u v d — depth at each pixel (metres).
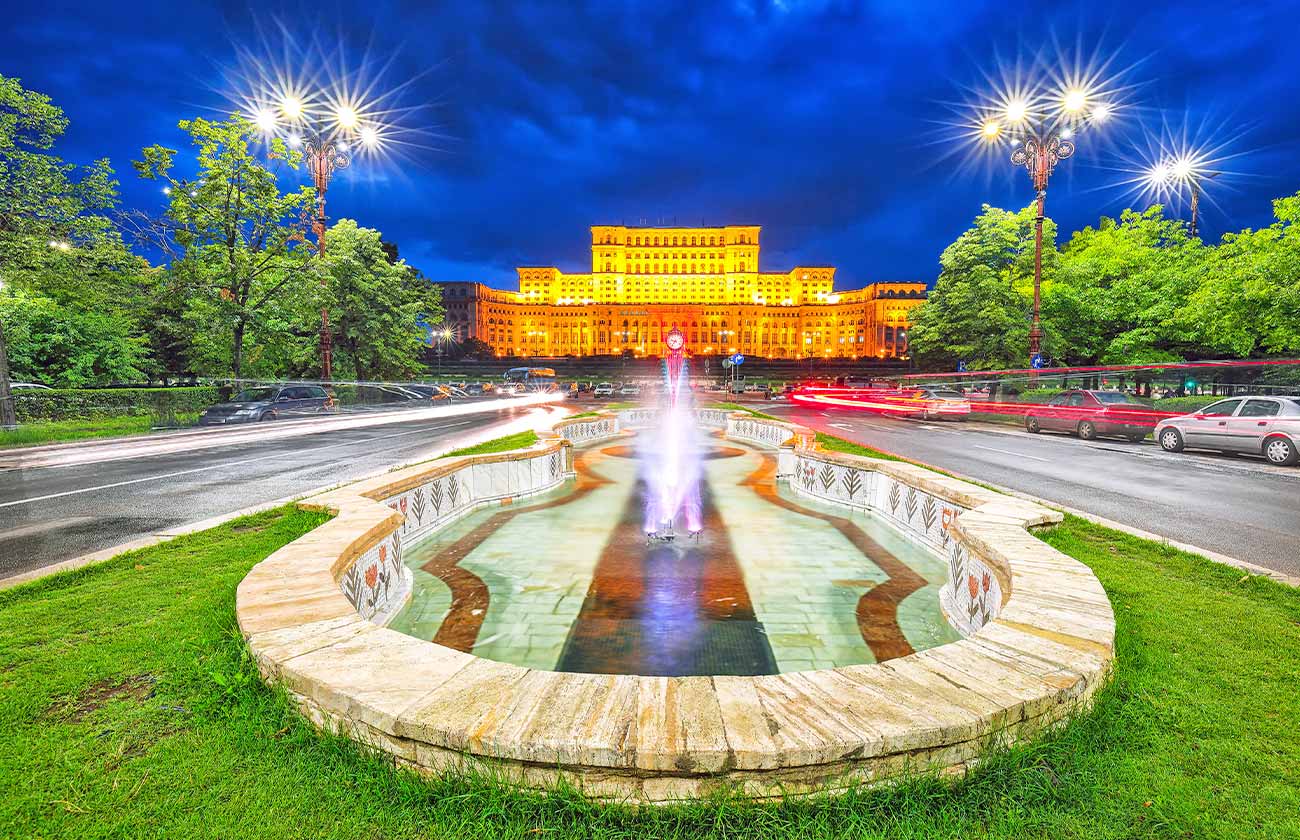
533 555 5.84
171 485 9.64
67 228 19.64
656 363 102.50
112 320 27.73
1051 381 29.61
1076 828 1.79
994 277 31.48
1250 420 12.72
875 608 4.46
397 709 2.00
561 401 46.72
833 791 1.87
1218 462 12.59
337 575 3.59
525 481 8.74
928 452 14.12
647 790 1.84
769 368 97.62
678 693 2.10
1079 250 35.31
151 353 33.22
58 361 26.77
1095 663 2.34
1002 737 2.02
